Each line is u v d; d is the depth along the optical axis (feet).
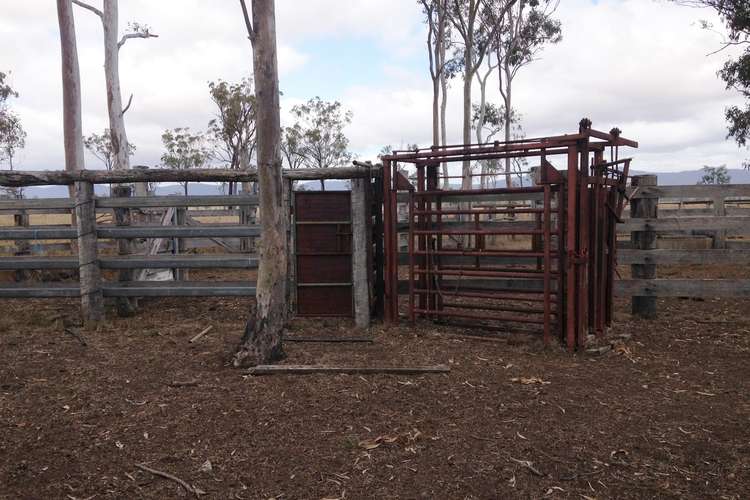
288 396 15.90
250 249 46.32
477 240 23.59
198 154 119.44
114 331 24.32
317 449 12.73
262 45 18.04
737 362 19.25
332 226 25.13
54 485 11.37
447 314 23.27
